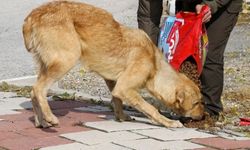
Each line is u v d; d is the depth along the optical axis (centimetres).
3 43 1602
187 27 755
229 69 1230
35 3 2233
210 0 746
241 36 1698
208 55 778
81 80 1155
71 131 714
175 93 760
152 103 875
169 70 766
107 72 771
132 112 853
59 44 729
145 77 760
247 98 973
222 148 639
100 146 644
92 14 758
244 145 654
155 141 666
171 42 764
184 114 764
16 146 651
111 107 875
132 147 640
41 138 682
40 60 745
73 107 877
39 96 728
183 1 797
